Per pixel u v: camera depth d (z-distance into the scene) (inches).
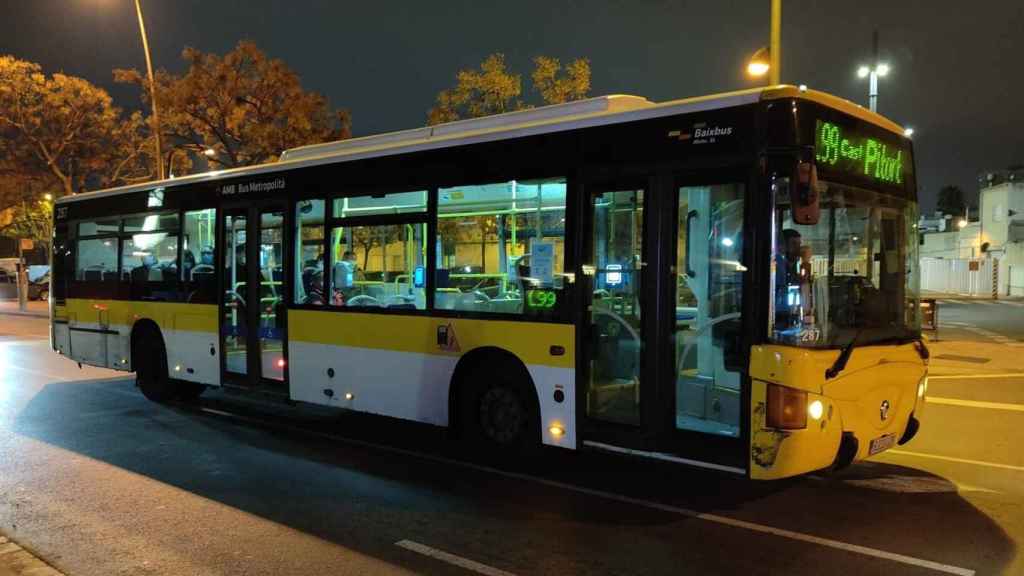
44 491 249.8
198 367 381.4
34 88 1227.2
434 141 284.2
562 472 271.1
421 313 285.6
